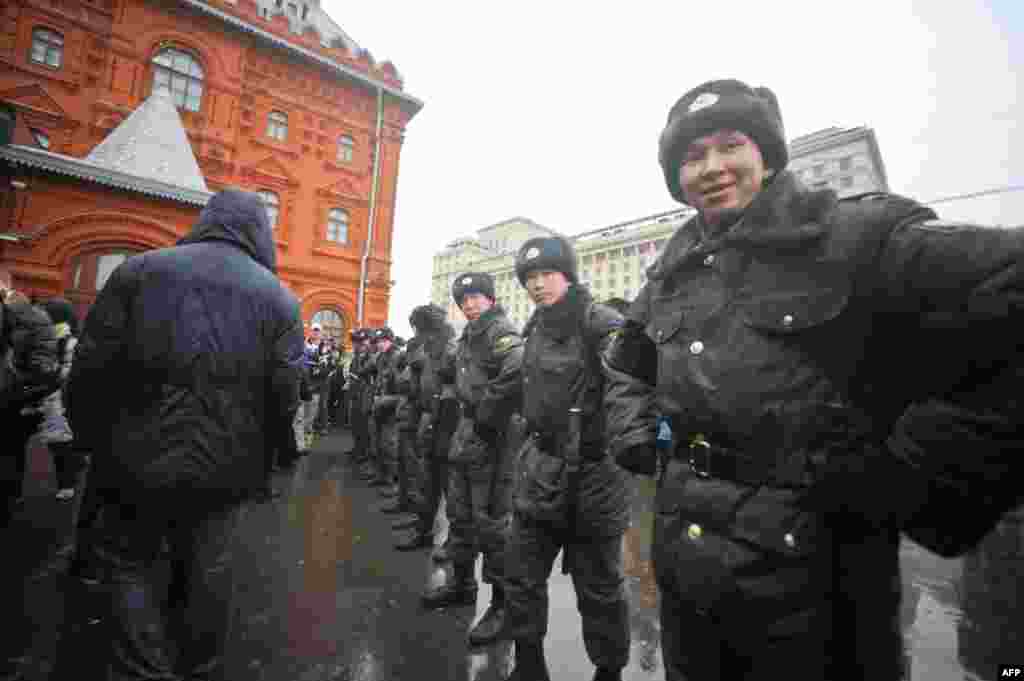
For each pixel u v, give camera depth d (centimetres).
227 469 167
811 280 83
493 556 266
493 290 311
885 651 77
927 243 72
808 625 79
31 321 332
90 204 1012
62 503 419
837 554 80
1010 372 60
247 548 371
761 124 97
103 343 160
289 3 1938
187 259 170
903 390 78
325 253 1697
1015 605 296
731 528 86
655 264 124
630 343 133
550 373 202
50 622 243
